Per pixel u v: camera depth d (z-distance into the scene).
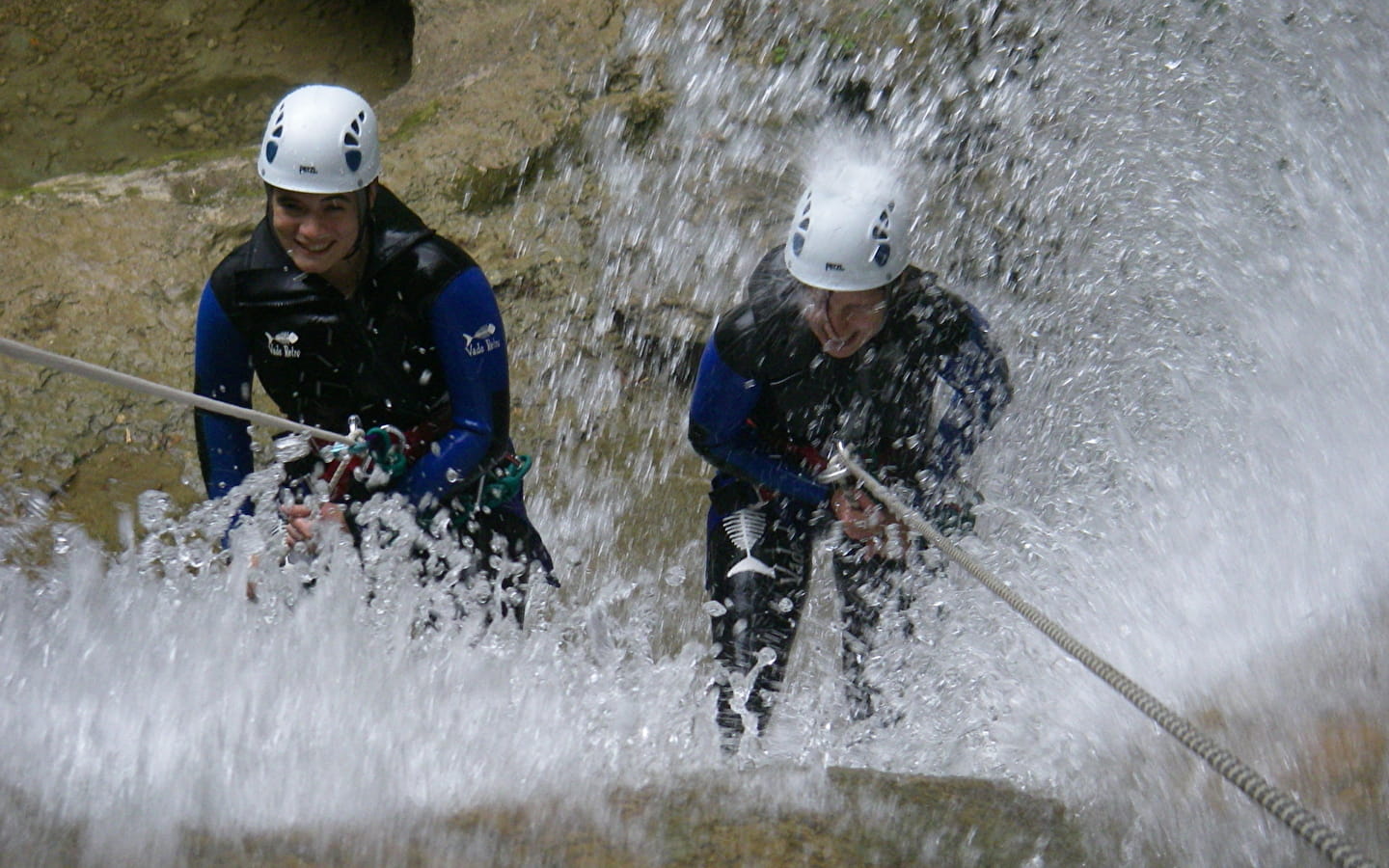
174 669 4.55
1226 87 11.05
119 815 3.46
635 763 4.43
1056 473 7.65
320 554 5.24
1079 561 5.99
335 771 3.95
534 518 7.92
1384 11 11.48
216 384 5.32
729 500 5.75
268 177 4.80
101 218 8.99
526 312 8.93
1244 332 8.87
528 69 10.23
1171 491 6.82
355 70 12.71
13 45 12.16
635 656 5.56
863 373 5.24
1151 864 3.62
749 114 10.21
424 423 5.39
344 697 4.50
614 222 9.39
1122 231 10.03
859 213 4.94
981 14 10.89
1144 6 11.27
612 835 3.66
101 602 5.18
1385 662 4.38
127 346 8.29
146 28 12.53
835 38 10.57
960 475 5.72
